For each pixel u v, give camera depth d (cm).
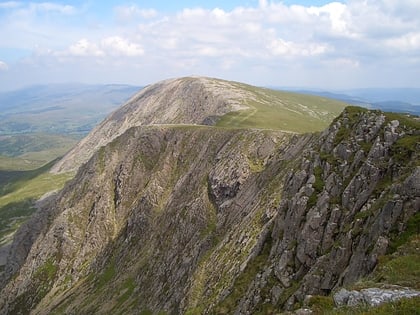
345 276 3631
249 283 5572
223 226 9162
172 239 10731
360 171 4453
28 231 17900
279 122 18838
